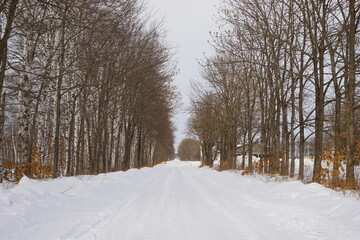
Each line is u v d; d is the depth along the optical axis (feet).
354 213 22.41
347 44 43.70
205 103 116.57
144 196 40.65
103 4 36.76
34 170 41.83
